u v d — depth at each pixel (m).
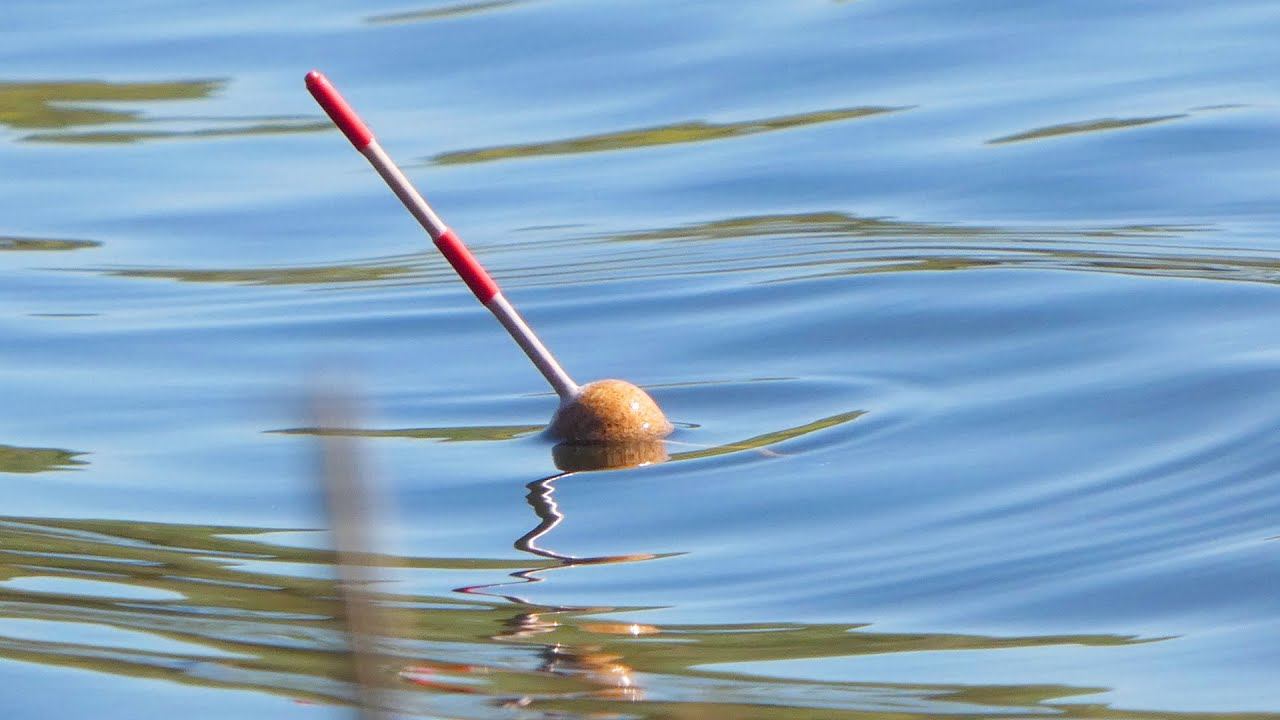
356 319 24.95
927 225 27.70
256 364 23.06
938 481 17.23
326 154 34.31
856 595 14.57
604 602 14.56
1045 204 28.33
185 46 41.31
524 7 41.34
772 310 23.98
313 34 41.25
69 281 27.66
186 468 18.89
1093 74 34.53
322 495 7.43
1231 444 17.39
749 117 34.19
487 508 17.23
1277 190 27.77
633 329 23.83
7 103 38.09
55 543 16.50
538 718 11.75
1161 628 13.46
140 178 33.44
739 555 15.65
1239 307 22.06
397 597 14.71
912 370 21.12
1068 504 16.34
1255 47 35.06
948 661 12.98
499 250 28.41
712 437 19.19
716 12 39.94
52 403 21.55
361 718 7.70
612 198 30.67
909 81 35.16
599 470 18.16
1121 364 20.31
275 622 14.09
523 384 21.83
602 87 36.56
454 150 33.91
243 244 29.62
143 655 13.38
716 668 12.89
